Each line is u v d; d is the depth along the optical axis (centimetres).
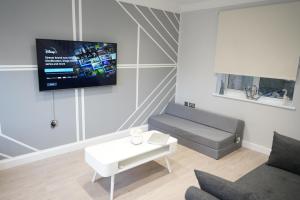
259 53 354
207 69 434
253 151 379
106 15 356
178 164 328
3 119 289
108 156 250
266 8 338
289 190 210
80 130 362
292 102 336
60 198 246
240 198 140
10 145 299
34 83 305
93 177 275
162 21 436
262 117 369
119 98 401
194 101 466
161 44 445
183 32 465
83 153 351
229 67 394
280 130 352
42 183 271
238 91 406
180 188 271
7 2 269
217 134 367
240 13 367
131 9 385
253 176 231
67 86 329
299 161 234
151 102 455
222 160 344
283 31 326
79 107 354
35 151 322
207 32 425
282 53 331
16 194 250
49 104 323
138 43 407
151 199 250
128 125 425
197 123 420
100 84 364
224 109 418
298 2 309
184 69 475
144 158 275
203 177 160
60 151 345
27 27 287
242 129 387
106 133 396
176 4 447
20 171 295
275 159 250
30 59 296
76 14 324
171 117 454
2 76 280
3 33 272
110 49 364
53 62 309
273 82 361
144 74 430
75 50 326
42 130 323
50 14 302
